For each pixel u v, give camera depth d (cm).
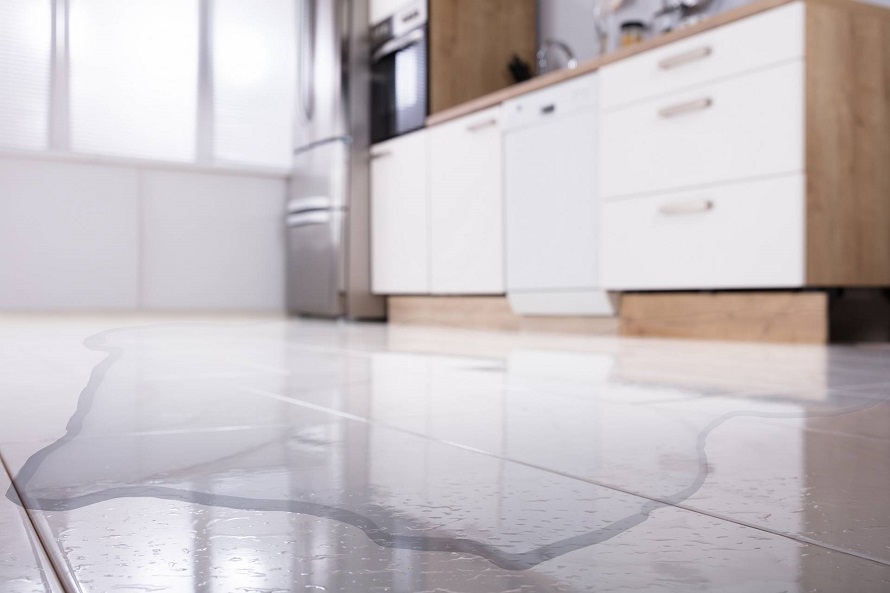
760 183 240
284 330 329
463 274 368
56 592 34
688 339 265
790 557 40
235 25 474
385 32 425
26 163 419
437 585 35
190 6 461
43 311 424
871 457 68
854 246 241
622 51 281
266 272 485
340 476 59
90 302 435
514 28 430
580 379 135
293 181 470
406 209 409
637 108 277
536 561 39
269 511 48
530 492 54
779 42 234
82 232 432
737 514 49
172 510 49
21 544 41
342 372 145
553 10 432
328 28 437
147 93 450
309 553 40
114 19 441
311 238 450
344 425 84
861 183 242
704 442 75
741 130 245
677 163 264
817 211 231
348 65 432
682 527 46
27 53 421
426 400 106
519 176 333
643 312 284
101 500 51
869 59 244
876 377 138
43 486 55
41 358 169
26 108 420
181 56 459
